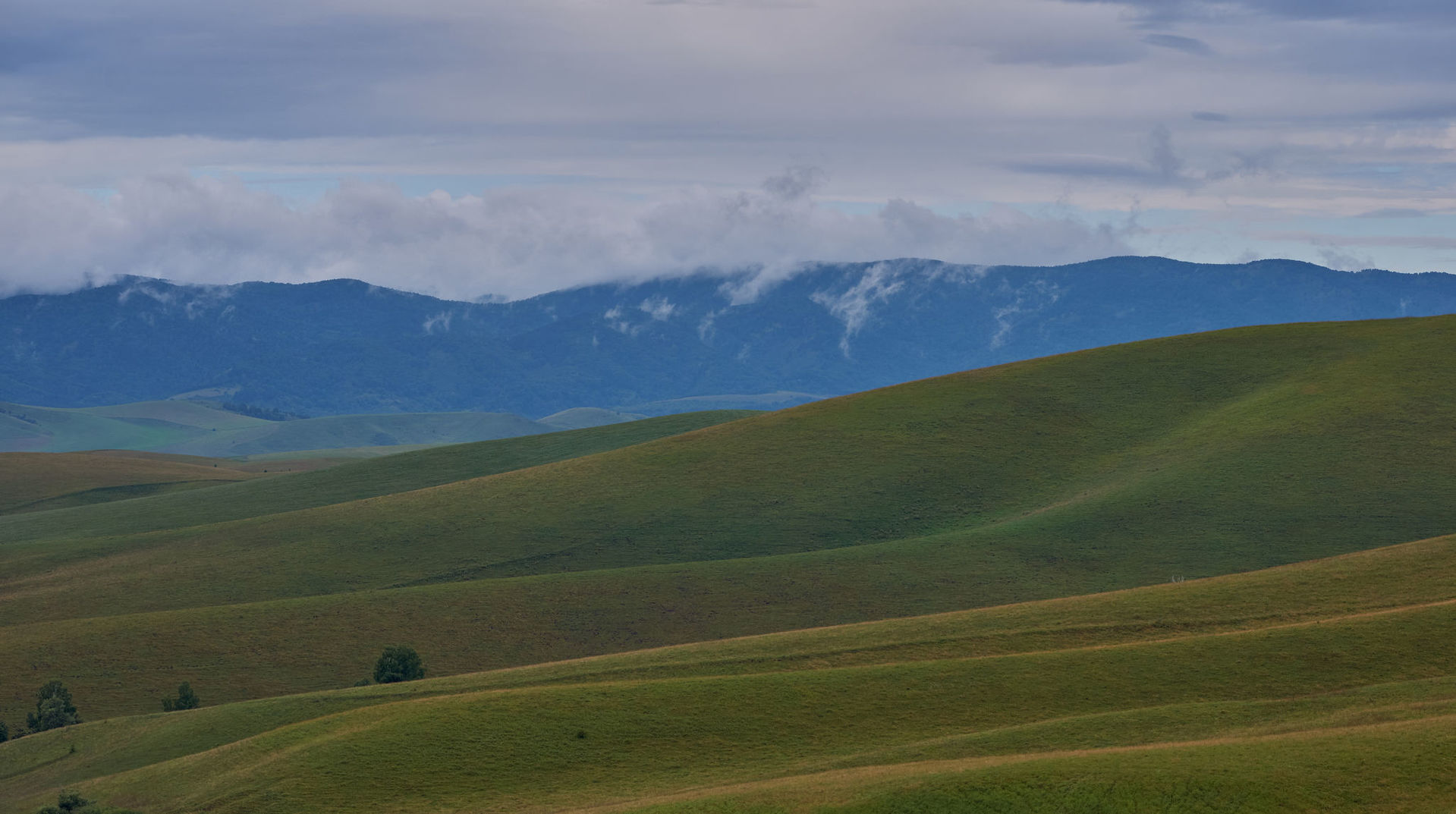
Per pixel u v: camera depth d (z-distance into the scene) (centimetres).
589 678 9300
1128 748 6294
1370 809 5356
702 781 6981
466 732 7719
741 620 13525
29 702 11781
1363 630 8188
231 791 7306
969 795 5734
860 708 7844
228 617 14088
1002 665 8338
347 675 12456
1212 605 9662
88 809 7269
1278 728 6781
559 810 6719
